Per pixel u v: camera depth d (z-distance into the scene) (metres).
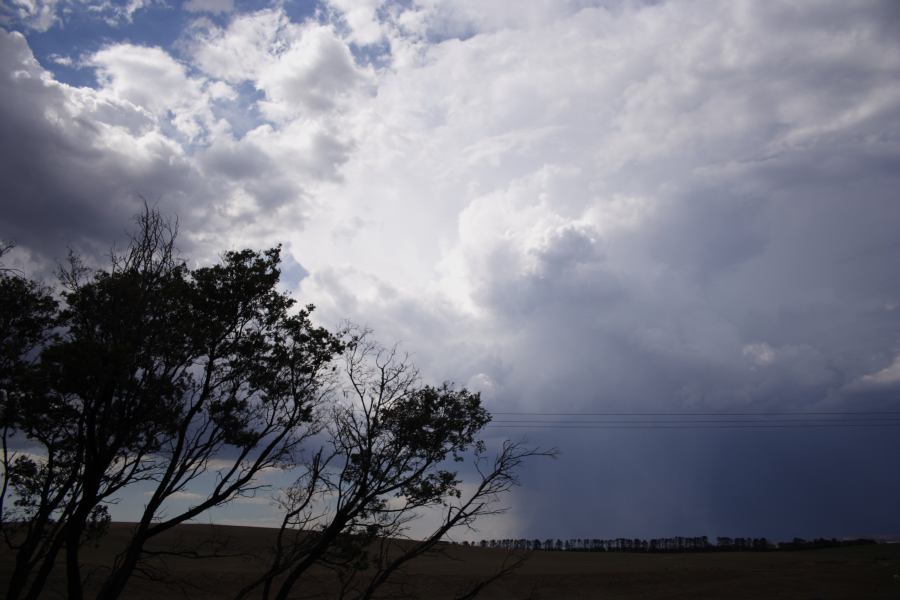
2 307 16.12
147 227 17.19
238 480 16.47
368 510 16.55
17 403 14.80
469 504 16.55
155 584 37.94
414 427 16.78
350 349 17.88
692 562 91.88
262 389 17.34
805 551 111.56
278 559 16.41
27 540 15.06
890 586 62.09
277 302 17.69
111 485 15.56
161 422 15.62
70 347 14.29
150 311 16.00
